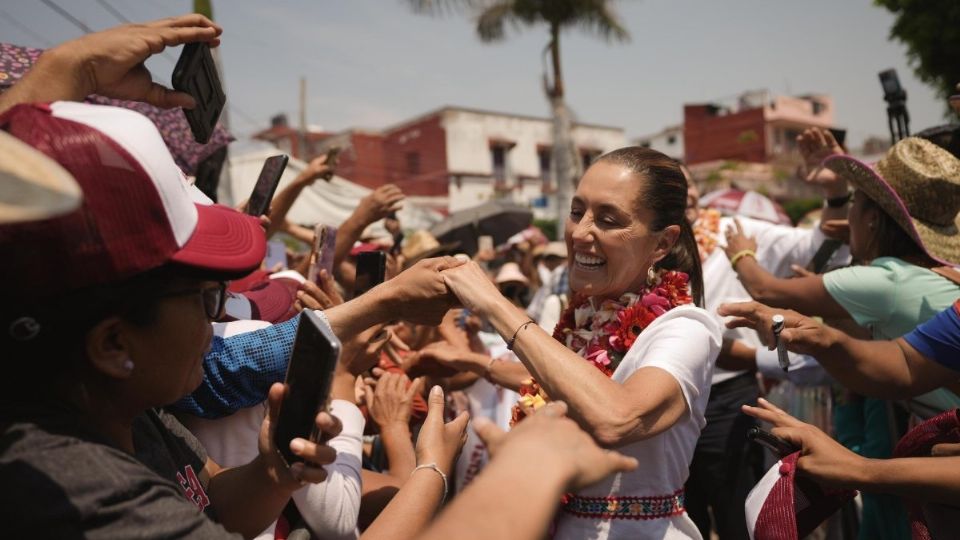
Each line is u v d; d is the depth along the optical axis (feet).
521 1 51.06
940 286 7.50
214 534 3.43
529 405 6.01
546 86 54.19
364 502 6.59
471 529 2.74
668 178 5.88
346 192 39.52
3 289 3.17
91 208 3.22
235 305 6.94
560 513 5.82
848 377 6.63
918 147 7.95
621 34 51.93
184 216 3.63
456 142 98.53
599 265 5.90
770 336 6.55
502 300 5.36
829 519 10.18
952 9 24.86
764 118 112.47
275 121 103.65
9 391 3.50
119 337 3.56
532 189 106.01
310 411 3.87
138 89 5.23
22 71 6.48
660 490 5.58
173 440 4.79
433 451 5.62
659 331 5.57
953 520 5.97
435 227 24.35
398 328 11.00
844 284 7.95
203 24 5.41
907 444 6.50
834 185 11.62
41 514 3.07
